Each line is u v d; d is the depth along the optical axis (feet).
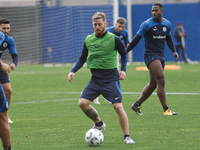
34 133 69.56
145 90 90.68
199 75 196.24
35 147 58.80
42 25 306.76
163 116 86.79
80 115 89.45
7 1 286.87
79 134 68.49
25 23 300.61
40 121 82.07
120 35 109.60
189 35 323.98
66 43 311.06
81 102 63.72
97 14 63.21
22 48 302.45
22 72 241.76
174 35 301.22
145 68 247.29
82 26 310.24
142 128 72.95
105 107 102.94
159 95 88.89
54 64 310.45
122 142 61.72
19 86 160.97
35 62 309.01
